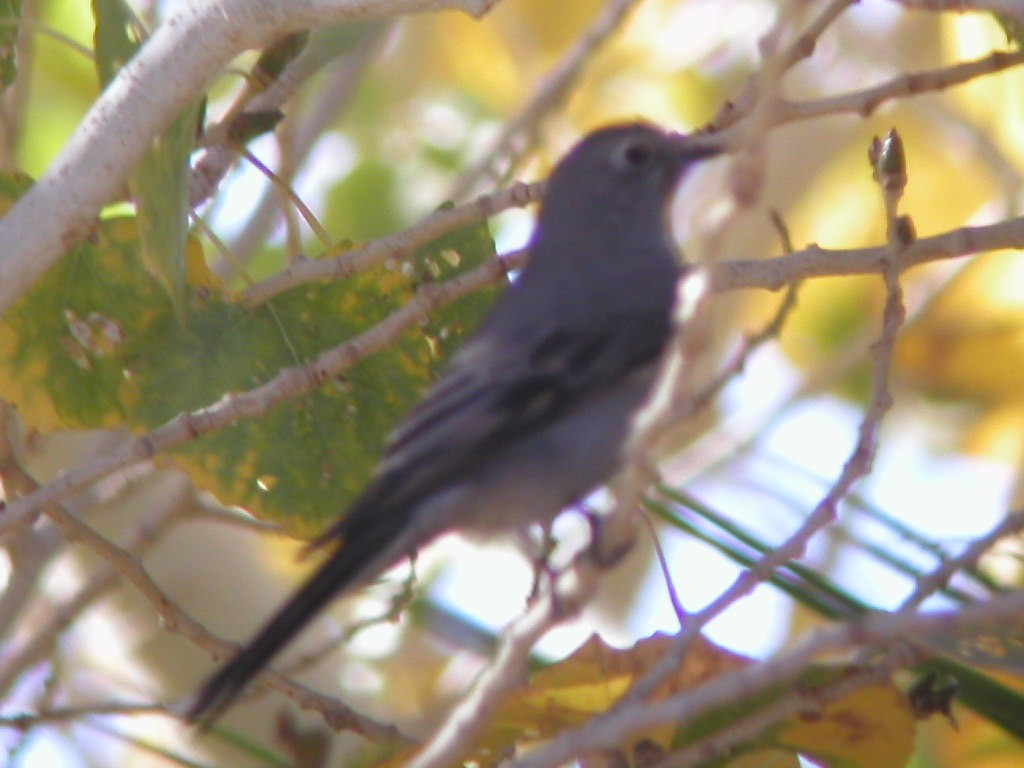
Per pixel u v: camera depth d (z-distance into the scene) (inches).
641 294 414.3
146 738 541.3
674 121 715.4
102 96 337.7
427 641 570.9
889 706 363.6
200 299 408.5
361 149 732.7
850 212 684.1
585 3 722.8
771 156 687.7
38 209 335.6
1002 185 662.5
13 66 424.5
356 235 706.2
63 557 546.3
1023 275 666.2
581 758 322.3
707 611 307.1
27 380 401.1
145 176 355.6
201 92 346.0
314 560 535.2
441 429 370.9
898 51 693.3
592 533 307.4
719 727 362.3
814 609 382.0
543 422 384.2
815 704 338.6
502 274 367.6
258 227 533.6
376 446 410.0
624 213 434.6
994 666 341.7
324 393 411.5
